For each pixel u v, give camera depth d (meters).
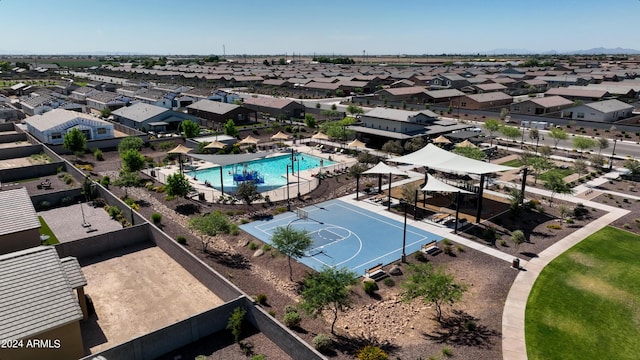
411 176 59.75
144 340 22.97
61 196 48.69
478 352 24.14
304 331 26.00
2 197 35.84
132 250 37.06
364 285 31.05
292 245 32.59
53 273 24.33
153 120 88.25
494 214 45.50
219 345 24.67
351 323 27.09
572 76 162.88
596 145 67.94
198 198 50.72
